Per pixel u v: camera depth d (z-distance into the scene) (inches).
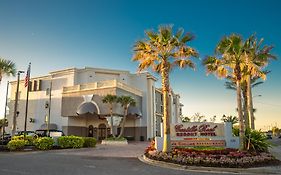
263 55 862.5
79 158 740.0
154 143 828.6
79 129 1895.9
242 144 716.0
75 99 1796.3
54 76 2050.9
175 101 2802.7
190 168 560.7
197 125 837.2
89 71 2018.9
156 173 489.1
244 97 1218.6
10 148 938.7
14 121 1165.7
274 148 1147.3
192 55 772.6
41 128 1876.2
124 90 1801.2
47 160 674.2
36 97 2053.4
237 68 761.0
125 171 506.6
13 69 1227.2
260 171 520.4
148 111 2105.1
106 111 1673.2
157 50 773.9
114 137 1572.3
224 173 509.4
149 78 2150.6
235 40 740.7
